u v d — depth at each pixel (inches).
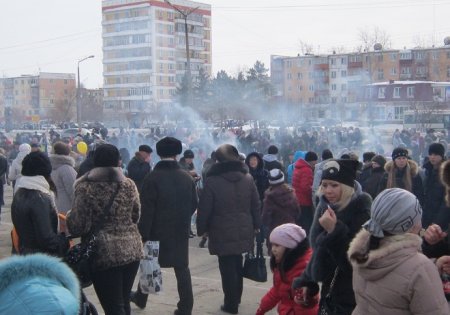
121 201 201.9
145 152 409.4
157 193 247.0
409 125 2081.7
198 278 338.6
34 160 204.8
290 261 184.9
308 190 403.9
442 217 260.4
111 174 203.3
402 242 119.2
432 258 148.6
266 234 349.1
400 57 3528.5
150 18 4259.4
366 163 389.1
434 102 2234.3
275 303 191.6
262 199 382.0
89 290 308.7
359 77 3580.2
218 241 261.6
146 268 248.2
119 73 4451.3
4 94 5290.4
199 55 4507.9
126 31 4402.1
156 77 4284.0
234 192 262.2
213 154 463.8
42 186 204.2
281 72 3927.2
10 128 3034.0
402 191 123.6
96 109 4382.4
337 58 3686.0
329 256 152.6
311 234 160.2
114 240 199.3
